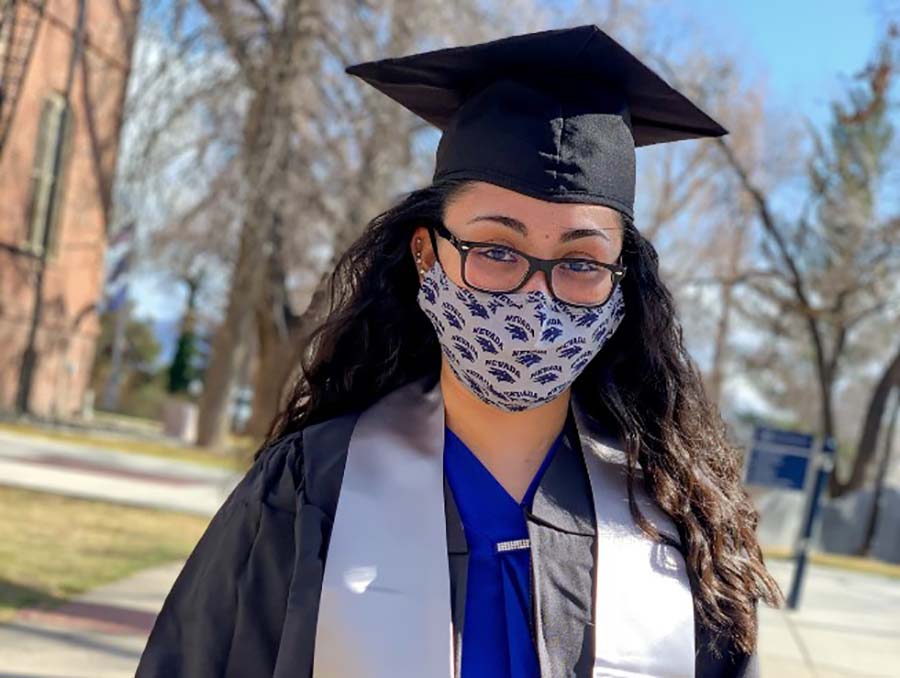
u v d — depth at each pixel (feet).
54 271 65.51
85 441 51.98
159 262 61.98
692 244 93.66
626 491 5.45
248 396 115.03
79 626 17.46
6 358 61.77
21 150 60.54
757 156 78.69
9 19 57.57
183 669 5.27
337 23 48.73
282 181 49.49
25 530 25.39
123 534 26.68
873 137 71.51
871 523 67.21
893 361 72.90
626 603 5.09
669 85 5.86
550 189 5.31
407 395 5.63
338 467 5.29
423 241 5.90
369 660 4.78
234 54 50.29
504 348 5.27
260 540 5.22
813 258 80.23
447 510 5.21
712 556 5.45
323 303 7.11
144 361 133.59
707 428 6.08
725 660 5.42
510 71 5.77
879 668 21.17
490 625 5.00
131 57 69.05
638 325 5.99
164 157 50.85
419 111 6.66
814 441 27.58
